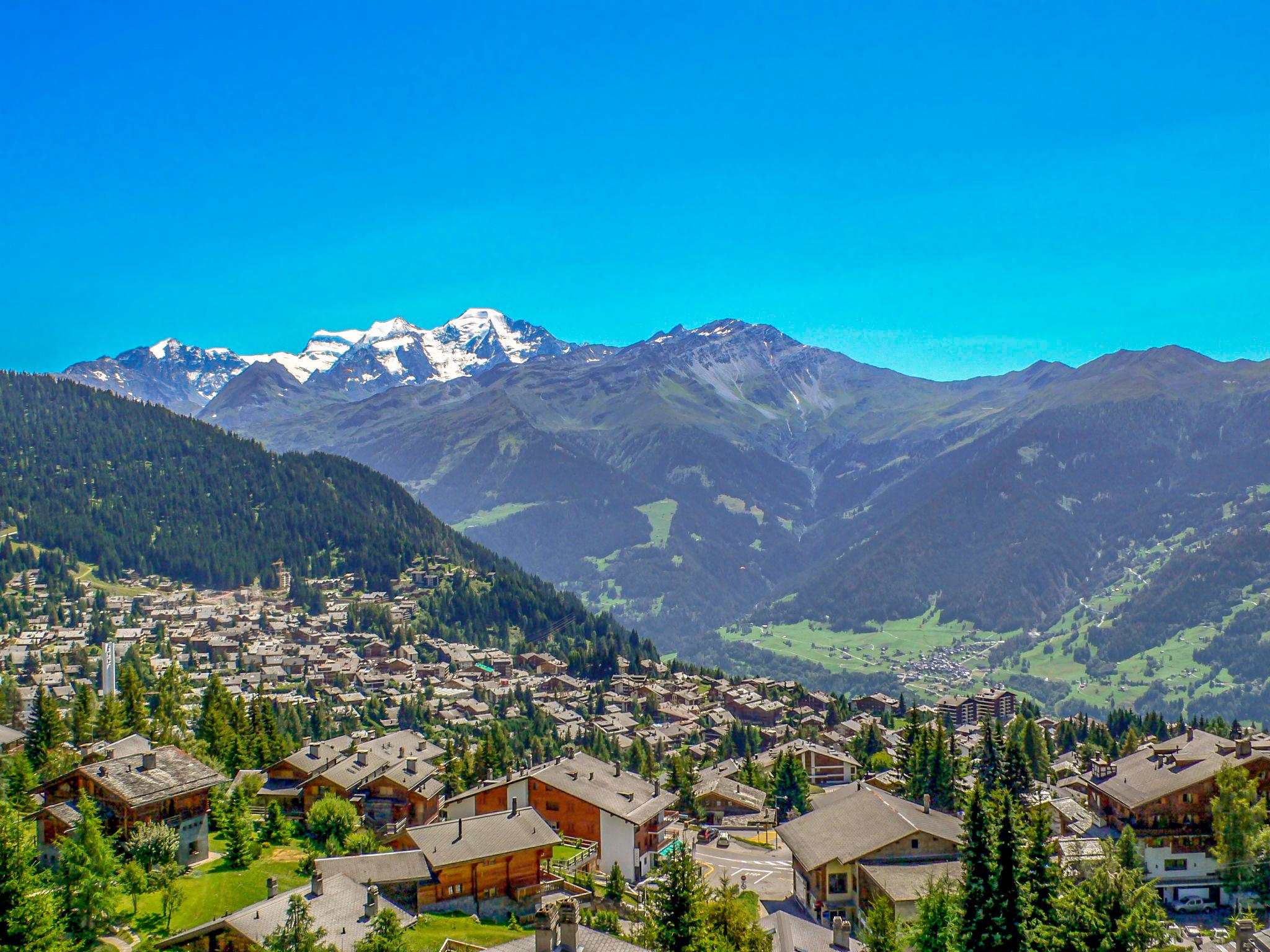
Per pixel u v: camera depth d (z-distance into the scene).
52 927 62.94
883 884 90.12
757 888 113.44
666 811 151.75
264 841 111.69
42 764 136.25
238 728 165.38
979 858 63.94
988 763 146.62
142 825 94.69
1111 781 120.44
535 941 60.47
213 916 85.56
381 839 115.94
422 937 80.75
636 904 94.94
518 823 98.25
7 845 61.97
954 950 65.56
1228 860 105.06
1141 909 60.75
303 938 68.19
